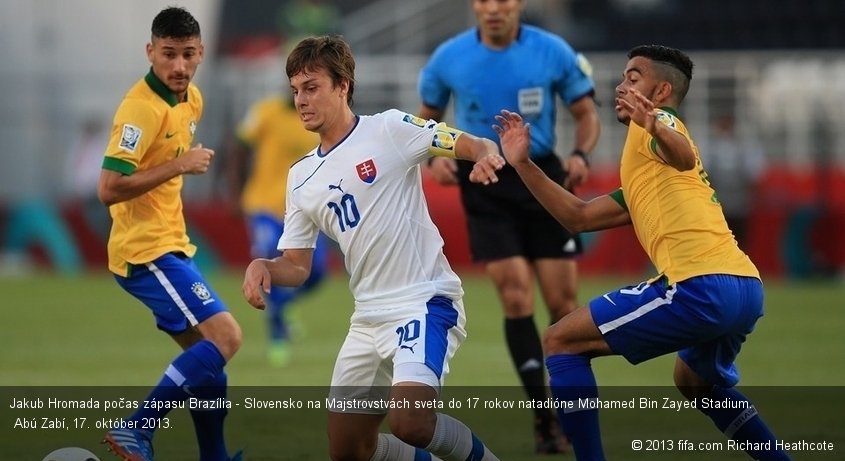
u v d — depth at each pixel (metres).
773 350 39.94
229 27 90.50
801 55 75.88
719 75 72.50
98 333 45.69
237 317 51.84
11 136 80.00
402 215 18.61
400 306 18.44
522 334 25.16
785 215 67.62
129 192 21.11
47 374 34.53
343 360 19.03
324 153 18.97
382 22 86.00
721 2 84.00
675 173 18.88
